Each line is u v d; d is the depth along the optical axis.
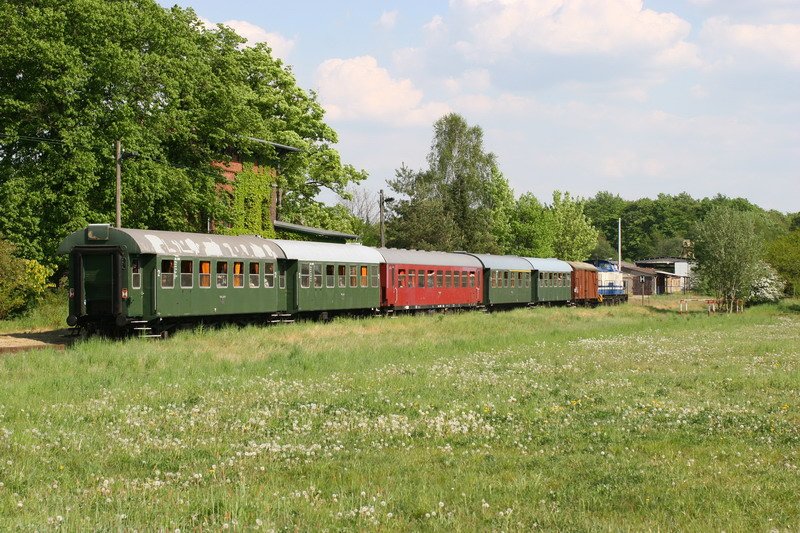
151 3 44.06
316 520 8.65
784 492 9.91
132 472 10.78
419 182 88.62
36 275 36.41
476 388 18.78
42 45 36.94
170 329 30.83
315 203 65.94
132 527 8.24
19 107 37.69
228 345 26.75
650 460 11.65
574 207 121.00
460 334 34.78
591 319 46.72
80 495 9.61
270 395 17.25
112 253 28.34
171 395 17.22
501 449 12.49
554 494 9.76
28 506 9.06
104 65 38.72
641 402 16.88
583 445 12.70
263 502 9.14
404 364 23.55
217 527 8.33
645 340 33.28
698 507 9.24
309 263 38.16
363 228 96.62
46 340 29.20
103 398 16.64
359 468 11.03
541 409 15.97
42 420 14.19
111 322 28.69
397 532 8.28
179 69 43.78
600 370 22.62
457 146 92.75
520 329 37.41
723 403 16.88
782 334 37.25
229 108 46.78
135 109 41.72
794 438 13.20
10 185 36.97
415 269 47.53
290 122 62.06
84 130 38.12
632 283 106.69
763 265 66.81
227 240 33.75
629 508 9.27
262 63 61.09
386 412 15.51
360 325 37.00
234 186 55.97
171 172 42.38
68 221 37.91
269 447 12.13
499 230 100.44
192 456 11.70
